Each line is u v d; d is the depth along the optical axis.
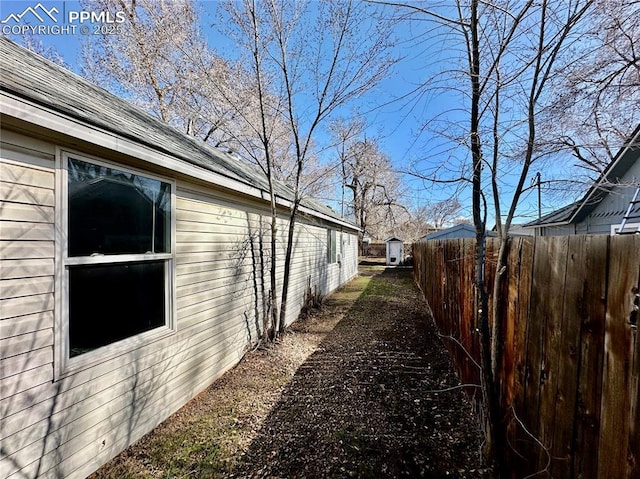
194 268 3.30
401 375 3.69
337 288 10.82
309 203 8.17
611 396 1.13
